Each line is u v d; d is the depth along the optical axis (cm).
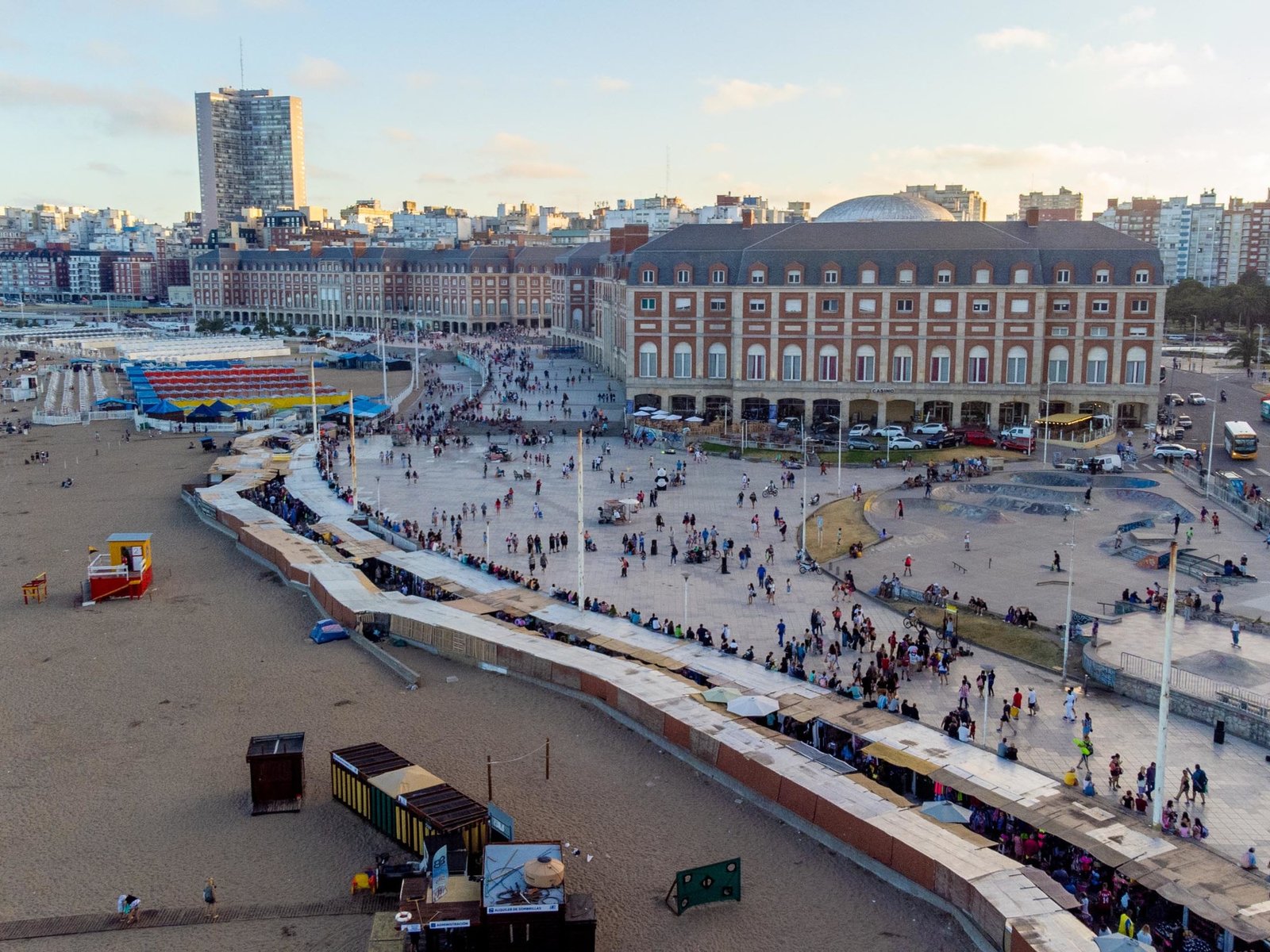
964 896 4638
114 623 8706
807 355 16925
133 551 9481
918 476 13425
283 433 17538
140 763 6256
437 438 16712
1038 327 16200
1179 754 6112
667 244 18175
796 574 9688
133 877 5094
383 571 9894
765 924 4712
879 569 9769
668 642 7712
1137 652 7294
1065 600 8806
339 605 8569
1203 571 9319
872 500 12381
